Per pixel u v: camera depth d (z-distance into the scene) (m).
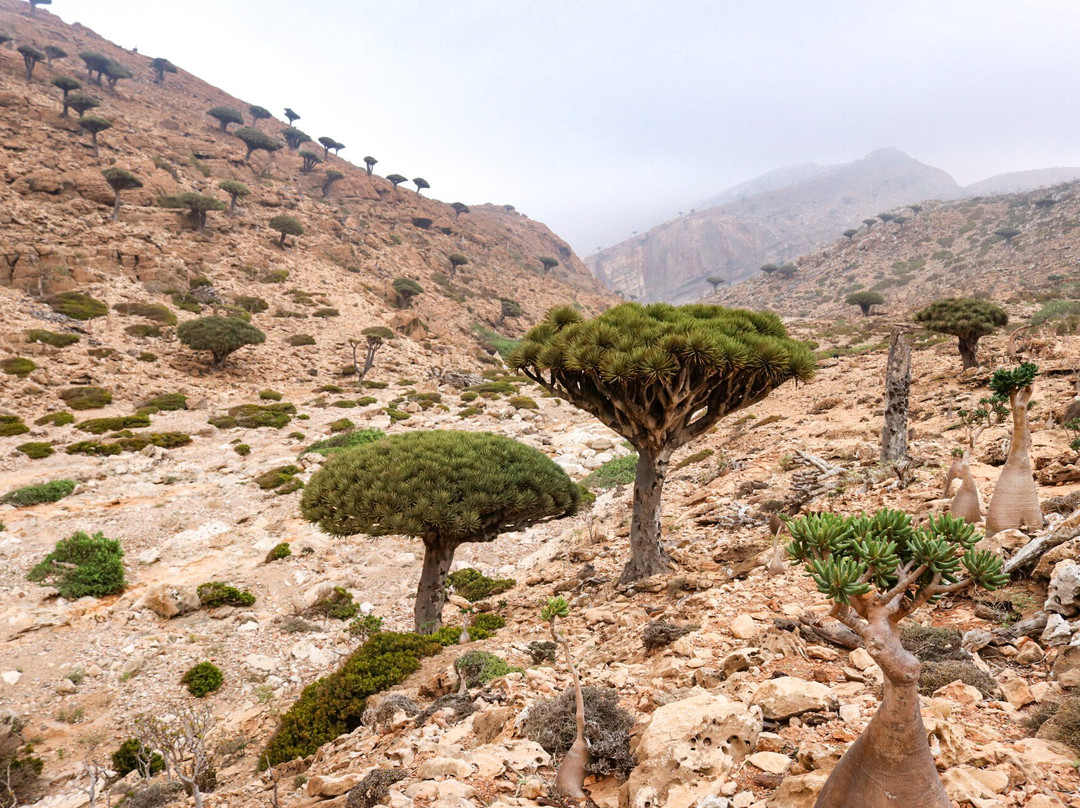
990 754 4.48
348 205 141.00
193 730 8.10
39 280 59.53
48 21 181.00
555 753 5.90
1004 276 149.25
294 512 27.59
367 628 17.81
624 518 22.59
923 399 28.31
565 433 43.03
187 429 42.22
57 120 91.56
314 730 10.50
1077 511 7.93
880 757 3.37
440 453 15.47
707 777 4.76
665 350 12.38
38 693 14.85
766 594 9.91
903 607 3.46
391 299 95.06
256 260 85.12
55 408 44.09
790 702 5.60
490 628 14.54
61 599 19.36
